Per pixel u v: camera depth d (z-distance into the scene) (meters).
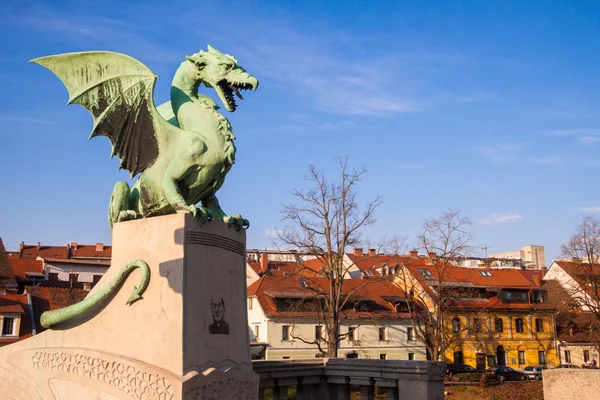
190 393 5.74
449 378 31.25
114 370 6.18
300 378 9.49
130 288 6.35
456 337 37.66
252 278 44.72
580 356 44.50
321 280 40.56
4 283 35.22
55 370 6.65
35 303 30.50
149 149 6.82
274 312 36.41
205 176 6.70
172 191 6.42
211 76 6.93
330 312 28.02
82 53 6.83
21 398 6.85
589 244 37.34
